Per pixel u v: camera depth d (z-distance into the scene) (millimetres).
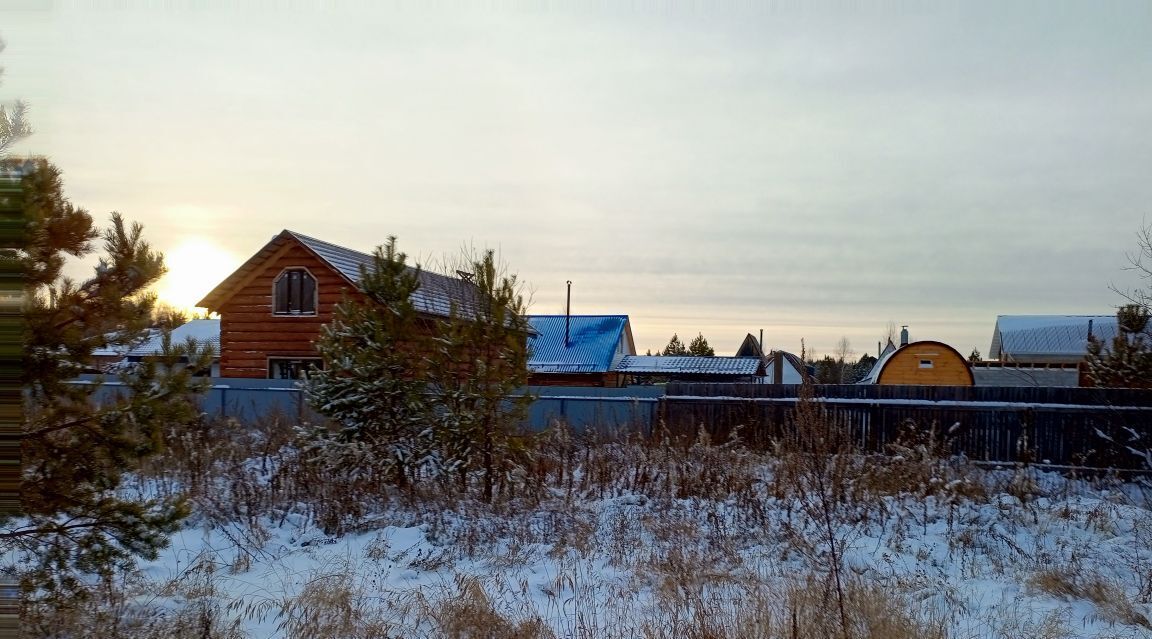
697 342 59406
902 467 12398
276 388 22016
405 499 10477
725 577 7785
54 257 5426
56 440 5414
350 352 11523
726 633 5895
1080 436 15734
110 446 5492
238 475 10781
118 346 5715
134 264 5664
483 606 6465
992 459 16250
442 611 6434
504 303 11195
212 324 40062
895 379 24328
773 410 17438
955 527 10008
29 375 5238
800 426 7000
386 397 11266
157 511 5773
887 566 8516
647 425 17500
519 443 11211
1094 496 12492
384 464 10875
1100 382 18781
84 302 5539
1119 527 10148
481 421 11008
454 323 11211
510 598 7164
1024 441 14922
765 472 12719
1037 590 7703
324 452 11109
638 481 12000
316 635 5867
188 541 8547
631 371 36344
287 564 8055
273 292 23719
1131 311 17641
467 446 10969
